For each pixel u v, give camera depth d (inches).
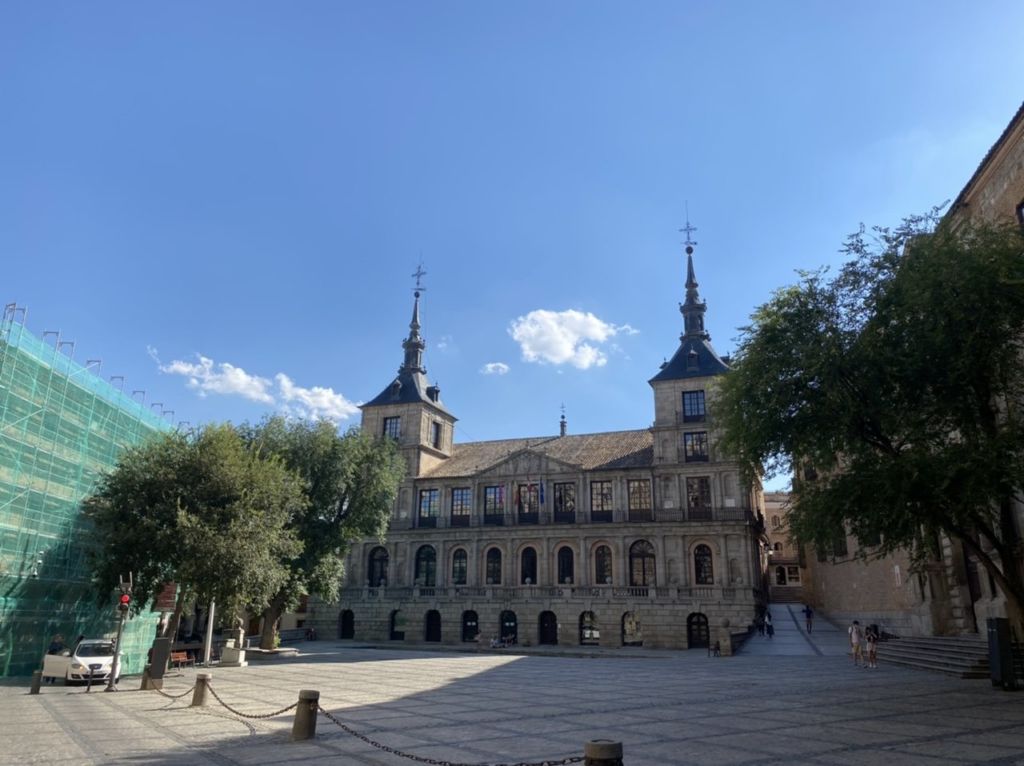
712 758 463.2
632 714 680.4
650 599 2253.9
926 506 743.7
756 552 2358.5
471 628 2470.5
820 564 2476.6
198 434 1416.1
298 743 542.9
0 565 1216.2
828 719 625.0
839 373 782.5
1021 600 786.2
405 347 2997.0
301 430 1802.4
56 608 1374.3
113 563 1250.0
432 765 462.9
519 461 2571.4
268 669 1341.0
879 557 847.7
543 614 2404.0
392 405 2805.1
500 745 523.8
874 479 748.6
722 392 938.1
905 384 775.1
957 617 1275.8
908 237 830.5
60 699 898.7
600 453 2600.9
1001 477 679.7
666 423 2423.7
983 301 730.2
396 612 2573.8
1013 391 773.3
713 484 2314.2
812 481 866.8
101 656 1162.6
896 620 1710.1
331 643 2453.2
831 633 2010.3
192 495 1268.5
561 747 512.4
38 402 1315.2
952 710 664.4
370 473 1856.5
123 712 755.4
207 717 706.2
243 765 462.3
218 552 1194.6
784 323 847.7
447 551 2571.4
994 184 1098.1
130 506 1257.4
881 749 484.1
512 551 2482.8
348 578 2657.5
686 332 2598.4
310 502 1584.6
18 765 471.8
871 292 812.6
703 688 920.9
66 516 1400.1
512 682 1051.9
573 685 994.1
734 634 1792.6
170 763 471.5
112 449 1572.3
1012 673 808.3
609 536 2370.8
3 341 1221.1
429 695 878.4
